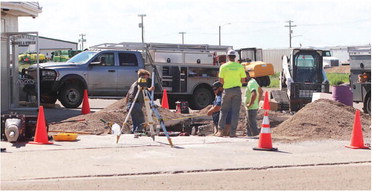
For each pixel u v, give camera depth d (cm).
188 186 957
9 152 1257
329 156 1253
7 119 1405
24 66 2355
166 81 2530
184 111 2233
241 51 3759
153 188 941
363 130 1634
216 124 1698
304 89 2561
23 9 2227
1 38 2205
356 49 2595
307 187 951
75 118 1805
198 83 2583
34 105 2303
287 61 2695
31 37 2252
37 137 1380
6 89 2262
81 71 2408
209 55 2606
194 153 1273
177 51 2550
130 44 2541
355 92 2517
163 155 1247
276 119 2011
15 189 931
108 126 1680
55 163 1142
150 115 1448
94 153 1259
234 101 1553
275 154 1275
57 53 6056
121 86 2472
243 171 1088
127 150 1302
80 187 947
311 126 1572
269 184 973
